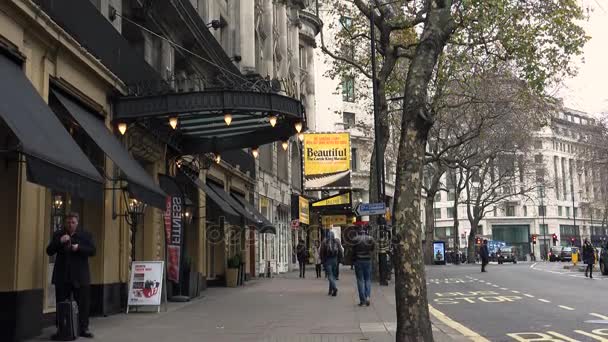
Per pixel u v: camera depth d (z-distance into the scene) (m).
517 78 31.16
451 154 44.19
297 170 45.16
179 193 16.69
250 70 28.83
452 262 72.94
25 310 9.73
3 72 9.19
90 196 9.54
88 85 12.72
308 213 43.16
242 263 24.25
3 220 9.62
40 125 8.88
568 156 110.06
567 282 24.09
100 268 13.11
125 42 14.66
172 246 16.39
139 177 12.70
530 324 11.74
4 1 9.41
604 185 47.06
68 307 9.68
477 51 27.05
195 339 9.74
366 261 15.22
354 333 10.29
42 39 10.70
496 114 33.28
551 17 22.41
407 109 8.10
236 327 11.20
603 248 30.55
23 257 9.77
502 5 21.59
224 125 17.28
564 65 24.06
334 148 37.44
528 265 51.38
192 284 17.70
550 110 40.22
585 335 10.22
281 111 15.00
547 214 110.12
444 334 10.15
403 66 31.50
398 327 7.76
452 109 34.03
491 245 88.06
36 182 7.84
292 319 12.42
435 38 8.30
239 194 28.55
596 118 47.50
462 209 111.12
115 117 14.01
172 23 18.52
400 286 7.78
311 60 52.47
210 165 22.06
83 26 12.29
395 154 51.62
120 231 14.19
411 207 7.87
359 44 32.75
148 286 13.86
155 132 16.12
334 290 18.42
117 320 12.35
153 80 15.59
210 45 21.69
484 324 11.84
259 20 33.75
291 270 41.03
